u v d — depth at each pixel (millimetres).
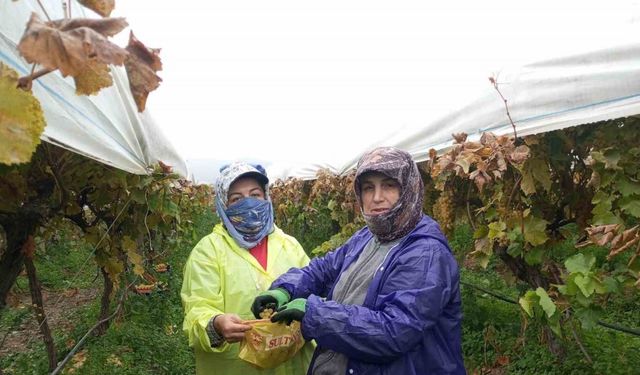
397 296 1770
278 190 14781
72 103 1869
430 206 5133
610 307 5398
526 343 4586
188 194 7723
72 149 1778
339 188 8172
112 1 1002
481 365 4508
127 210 4312
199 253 2490
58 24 882
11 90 825
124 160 2789
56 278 8211
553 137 3195
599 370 3660
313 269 2383
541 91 3068
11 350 5246
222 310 2391
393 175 1902
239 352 2283
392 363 1804
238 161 2625
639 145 2670
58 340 5191
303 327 1826
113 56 876
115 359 4625
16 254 2682
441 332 1873
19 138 822
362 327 1722
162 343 5262
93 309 6289
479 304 5793
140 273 4285
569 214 3605
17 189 2410
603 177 2711
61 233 5781
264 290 2441
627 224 2863
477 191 3904
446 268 1840
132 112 3260
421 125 4688
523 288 4758
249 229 2504
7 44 1272
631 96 2510
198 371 2482
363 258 2057
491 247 3348
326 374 1961
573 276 2445
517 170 3219
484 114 3674
